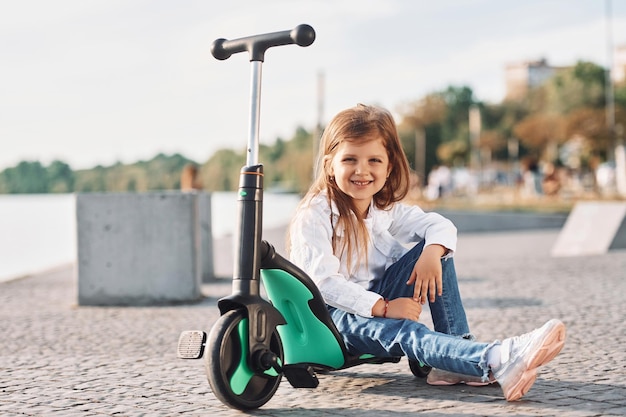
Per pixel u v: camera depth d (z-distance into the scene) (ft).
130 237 20.93
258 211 9.62
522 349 9.48
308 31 9.50
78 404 10.37
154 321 17.87
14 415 9.88
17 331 16.76
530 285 22.06
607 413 9.19
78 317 18.75
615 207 34.42
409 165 11.09
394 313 10.20
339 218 10.62
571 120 136.67
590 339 13.94
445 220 10.82
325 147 10.78
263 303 9.59
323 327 10.37
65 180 301.43
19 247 48.08
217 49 10.11
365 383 11.14
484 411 9.39
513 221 57.93
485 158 203.62
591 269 25.53
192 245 21.04
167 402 10.35
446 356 9.81
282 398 10.41
